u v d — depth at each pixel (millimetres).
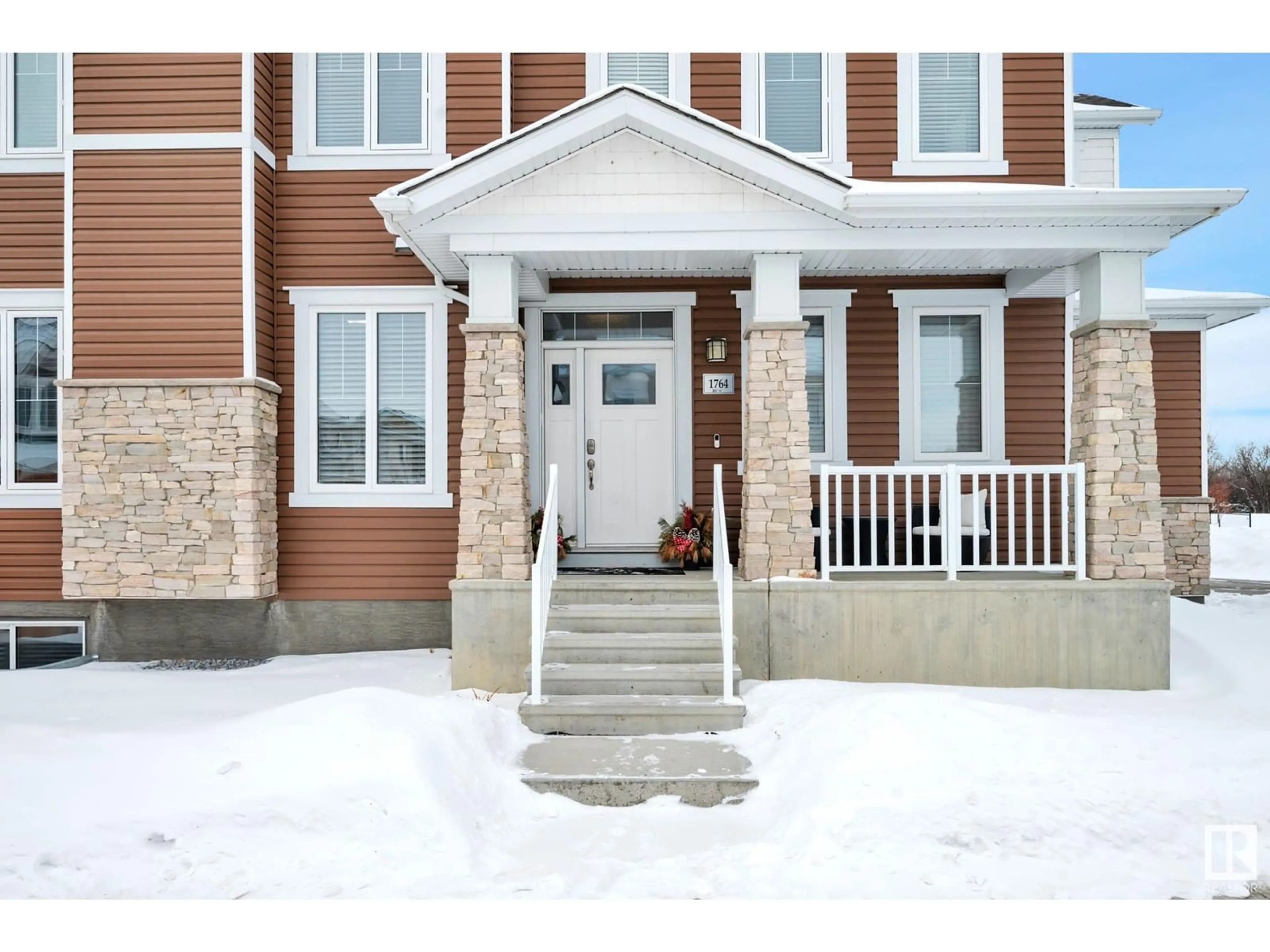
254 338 9430
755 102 10281
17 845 4875
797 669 8156
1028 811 5395
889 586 8125
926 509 8352
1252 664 8516
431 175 8062
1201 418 13727
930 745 6020
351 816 5180
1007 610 8117
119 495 9203
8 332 10125
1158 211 8000
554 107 10328
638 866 5035
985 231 8266
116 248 9398
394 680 8742
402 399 10133
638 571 9523
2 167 10117
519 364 8500
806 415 8352
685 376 10406
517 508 8375
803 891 4613
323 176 10086
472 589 8281
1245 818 5332
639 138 8328
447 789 5602
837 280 10367
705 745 6738
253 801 5328
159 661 9875
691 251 8406
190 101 9430
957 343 10430
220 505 9195
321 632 10078
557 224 8344
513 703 7773
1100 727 6441
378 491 10062
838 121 10266
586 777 6051
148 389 9227
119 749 5918
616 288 10414
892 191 8000
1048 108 10258
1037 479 10305
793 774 6059
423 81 10141
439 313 10055
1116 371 8281
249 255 9391
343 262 10070
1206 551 13641
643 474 10531
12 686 8445
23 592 10000
